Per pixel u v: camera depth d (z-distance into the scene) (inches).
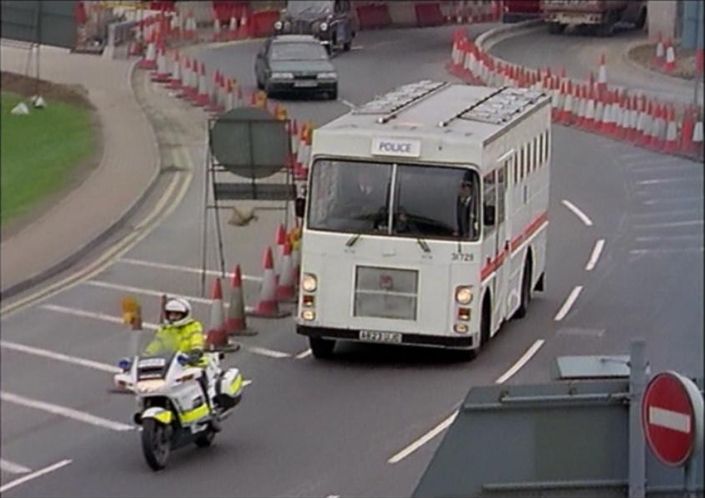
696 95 3567.9
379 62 4077.3
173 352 1521.9
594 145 3582.7
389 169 1876.2
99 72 4286.4
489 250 1910.7
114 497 1441.9
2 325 2233.0
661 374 721.6
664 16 4640.8
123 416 1775.3
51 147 3484.3
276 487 1444.4
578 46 4810.5
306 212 1894.7
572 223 2783.0
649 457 762.8
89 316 2269.9
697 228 2714.1
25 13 3147.1
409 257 1863.9
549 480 776.3
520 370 1859.0
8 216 2869.1
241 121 2326.5
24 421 1766.7
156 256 2615.7
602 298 2256.4
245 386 1831.9
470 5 4726.9
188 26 4697.3
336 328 1888.5
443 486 781.9
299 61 3767.2
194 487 1454.2
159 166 3260.3
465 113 2030.0
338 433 1624.0
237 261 2556.6
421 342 1871.3
